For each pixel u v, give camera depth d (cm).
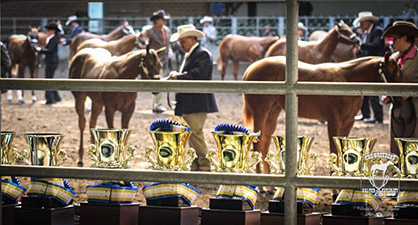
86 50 1186
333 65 895
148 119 1723
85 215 383
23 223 386
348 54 1641
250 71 920
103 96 1088
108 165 406
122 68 1114
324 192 861
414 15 3300
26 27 3797
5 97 2255
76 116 1781
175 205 380
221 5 3938
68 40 2430
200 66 984
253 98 909
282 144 426
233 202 379
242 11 3962
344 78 878
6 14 3953
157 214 375
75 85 331
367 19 1633
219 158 400
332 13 3875
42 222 383
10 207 403
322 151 1252
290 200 319
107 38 2205
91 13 4047
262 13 3947
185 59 1005
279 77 900
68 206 399
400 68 845
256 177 321
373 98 1653
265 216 382
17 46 2153
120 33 2208
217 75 3106
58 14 4006
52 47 2086
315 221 389
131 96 1086
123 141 412
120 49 1678
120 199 387
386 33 861
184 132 394
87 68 1155
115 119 1688
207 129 1556
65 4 4009
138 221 379
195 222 385
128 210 384
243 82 319
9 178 418
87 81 330
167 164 392
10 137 418
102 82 329
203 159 989
